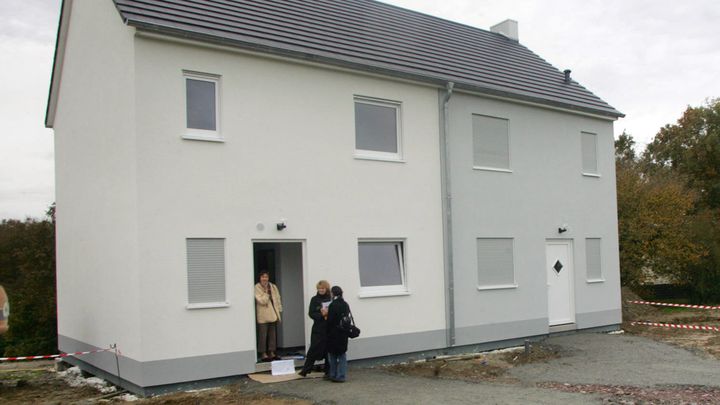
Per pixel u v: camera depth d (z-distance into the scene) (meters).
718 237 28.03
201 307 10.78
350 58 12.98
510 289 15.70
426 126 14.29
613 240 18.80
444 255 14.36
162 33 10.65
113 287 11.45
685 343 15.63
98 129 12.39
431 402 9.55
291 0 15.20
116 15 11.41
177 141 10.80
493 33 20.94
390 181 13.54
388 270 13.61
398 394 10.13
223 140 11.27
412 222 13.84
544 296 16.50
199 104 11.27
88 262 13.01
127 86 10.77
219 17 12.12
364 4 17.44
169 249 10.58
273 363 11.45
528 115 16.61
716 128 37.66
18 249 32.31
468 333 14.68
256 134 11.67
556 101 16.84
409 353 13.58
